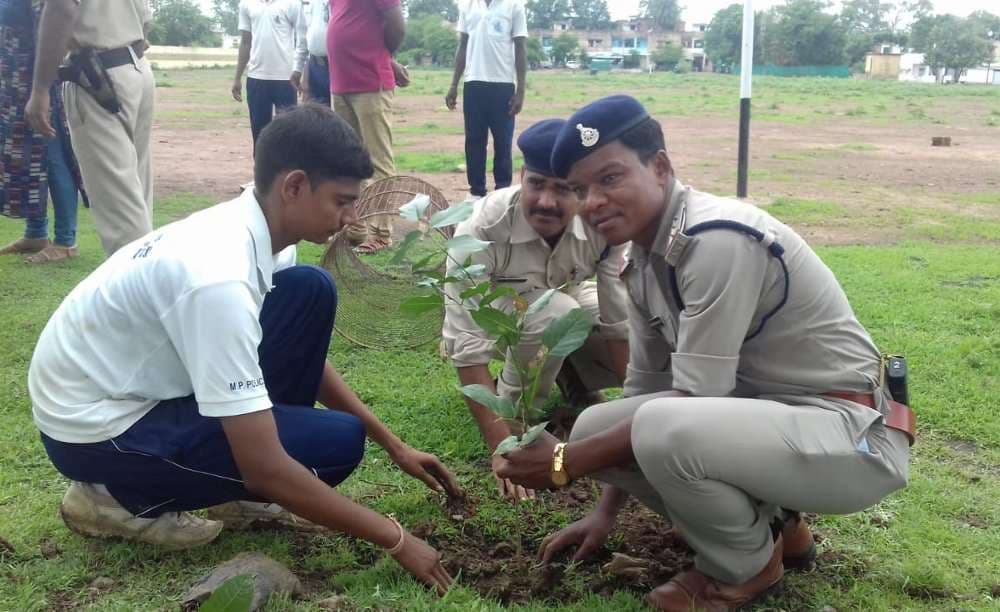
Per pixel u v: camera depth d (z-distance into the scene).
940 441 3.70
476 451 3.55
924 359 4.50
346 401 3.03
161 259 2.37
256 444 2.34
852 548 2.86
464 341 3.42
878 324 5.08
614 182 2.35
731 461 2.29
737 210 2.37
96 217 5.00
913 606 2.57
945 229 8.21
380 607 2.47
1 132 5.94
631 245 2.64
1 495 3.07
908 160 14.37
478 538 2.96
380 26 6.57
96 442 2.52
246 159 12.49
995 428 3.75
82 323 2.50
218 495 2.64
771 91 39.25
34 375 2.61
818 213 8.95
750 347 2.47
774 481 2.33
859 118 24.14
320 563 2.72
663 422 2.31
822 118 23.86
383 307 4.71
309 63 7.72
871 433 2.40
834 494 2.38
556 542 2.80
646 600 2.54
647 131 2.37
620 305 3.62
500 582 2.72
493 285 3.54
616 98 2.37
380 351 4.67
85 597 2.52
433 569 2.58
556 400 4.09
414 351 4.70
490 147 14.74
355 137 2.42
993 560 2.80
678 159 13.68
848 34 85.06
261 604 2.42
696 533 2.43
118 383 2.50
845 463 2.35
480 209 3.48
